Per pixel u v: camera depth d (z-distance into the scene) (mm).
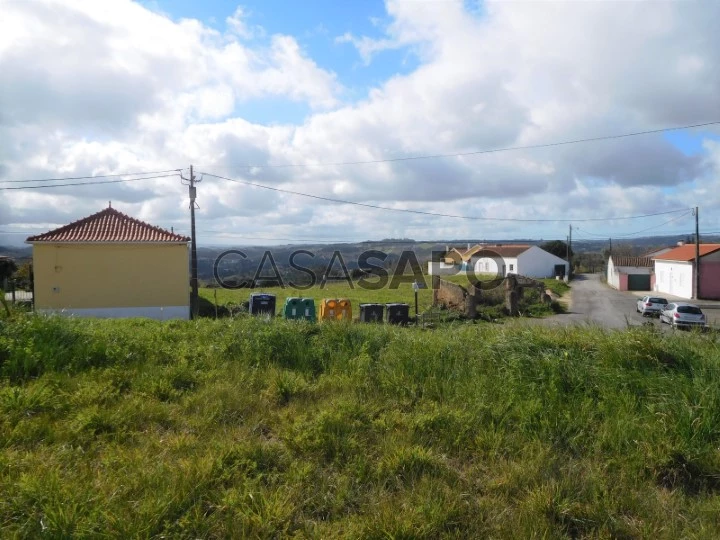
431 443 4180
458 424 4445
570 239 63344
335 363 6449
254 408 4949
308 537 2916
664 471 3805
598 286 53750
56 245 20516
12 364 5625
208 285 39969
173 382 5656
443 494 3367
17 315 7113
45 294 20453
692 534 3086
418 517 3049
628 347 5895
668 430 4215
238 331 7730
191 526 2916
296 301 17688
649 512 3297
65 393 5016
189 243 22156
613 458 3969
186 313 21750
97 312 20891
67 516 2840
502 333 6898
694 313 23203
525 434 4336
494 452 3982
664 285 44594
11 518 2895
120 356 6465
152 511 2969
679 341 6172
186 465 3541
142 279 21359
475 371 5773
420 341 6949
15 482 3227
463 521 3111
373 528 2939
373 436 4258
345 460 3842
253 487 3314
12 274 36594
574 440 4184
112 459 3664
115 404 4867
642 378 5203
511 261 61906
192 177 22594
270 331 7484
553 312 29234
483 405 4812
